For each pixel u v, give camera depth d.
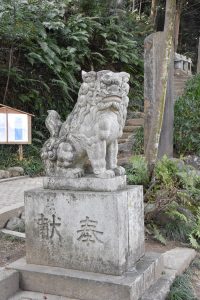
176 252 4.39
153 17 16.58
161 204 4.97
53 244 3.42
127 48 12.28
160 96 5.47
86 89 3.39
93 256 3.26
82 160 3.53
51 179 3.53
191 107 9.20
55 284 3.26
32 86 9.61
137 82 12.12
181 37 20.72
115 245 3.17
